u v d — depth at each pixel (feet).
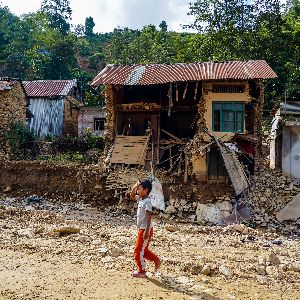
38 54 222.28
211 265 29.94
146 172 84.28
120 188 83.92
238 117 84.84
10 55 220.43
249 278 28.12
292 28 144.05
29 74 215.10
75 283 23.81
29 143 110.11
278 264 32.60
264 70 84.58
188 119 93.91
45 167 92.02
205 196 82.23
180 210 80.43
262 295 24.35
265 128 119.14
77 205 85.10
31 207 80.69
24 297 21.26
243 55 140.77
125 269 27.32
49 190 90.07
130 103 92.58
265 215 78.84
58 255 30.86
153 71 90.27
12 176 92.89
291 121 84.38
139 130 93.04
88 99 186.09
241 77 82.07
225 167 78.43
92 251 32.24
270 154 107.14
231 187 82.17
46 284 23.48
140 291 22.80
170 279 25.68
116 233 42.86
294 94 123.75
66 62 217.36
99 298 21.48
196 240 42.63
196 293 23.32
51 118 133.90
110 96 89.76
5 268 26.66
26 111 121.19
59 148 117.50
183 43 169.27
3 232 39.47
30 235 38.29
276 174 86.33
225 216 78.89
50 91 136.67
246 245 41.98
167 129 94.53
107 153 90.07
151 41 211.20
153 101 94.38
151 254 25.99
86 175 88.28
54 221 51.26
